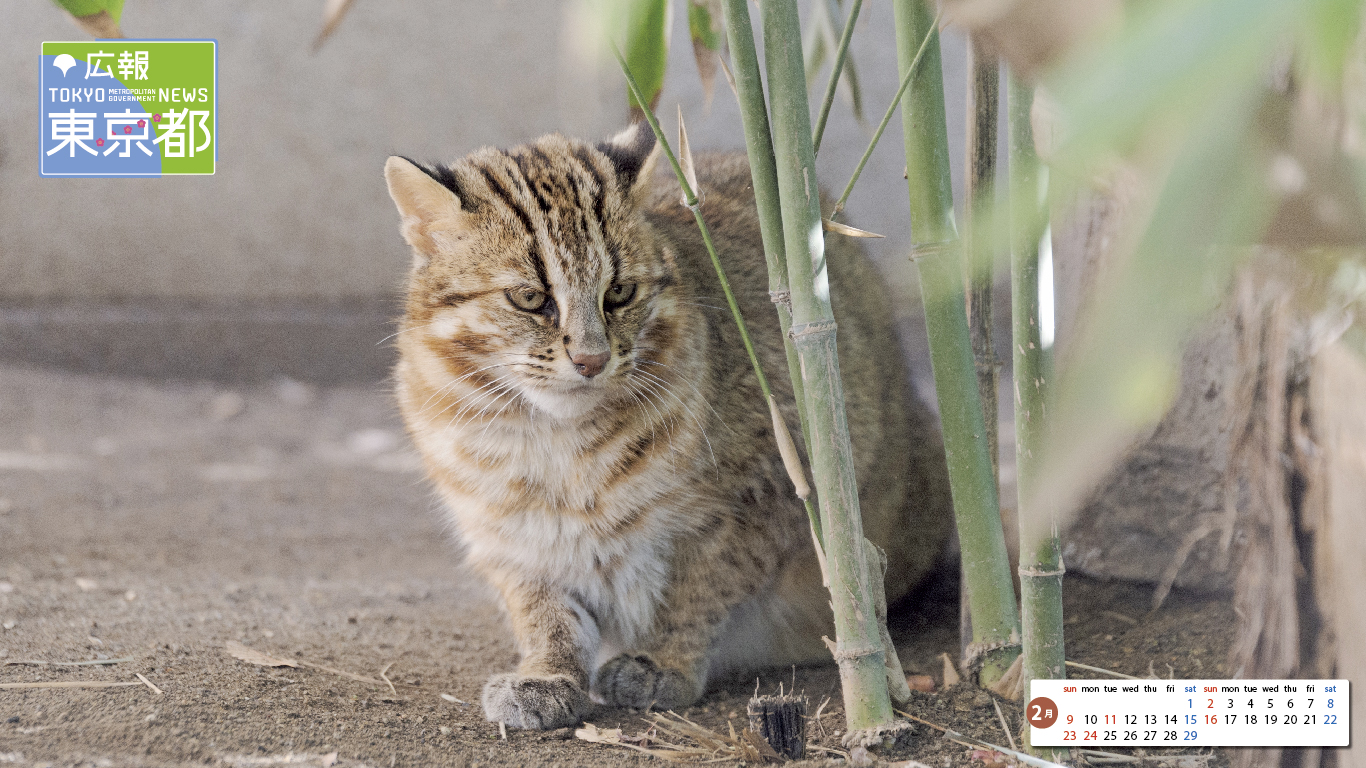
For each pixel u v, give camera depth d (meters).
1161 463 3.81
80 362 6.43
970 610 3.68
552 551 3.76
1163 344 1.63
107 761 3.60
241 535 4.14
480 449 3.75
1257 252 2.35
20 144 6.32
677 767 3.64
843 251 3.86
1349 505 3.54
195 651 3.75
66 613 3.83
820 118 3.59
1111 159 1.98
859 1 3.58
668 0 3.62
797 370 3.62
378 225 6.46
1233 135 1.56
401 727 3.67
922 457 3.87
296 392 6.27
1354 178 1.64
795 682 3.77
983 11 1.76
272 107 6.37
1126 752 3.63
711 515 3.75
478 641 3.86
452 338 3.75
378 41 6.32
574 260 3.72
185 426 5.54
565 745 3.67
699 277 3.79
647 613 3.76
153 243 6.46
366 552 4.12
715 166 3.90
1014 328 3.60
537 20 6.30
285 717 3.66
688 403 3.75
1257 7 1.47
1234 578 3.76
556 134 3.80
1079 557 3.86
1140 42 1.53
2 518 4.10
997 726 3.65
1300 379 3.57
